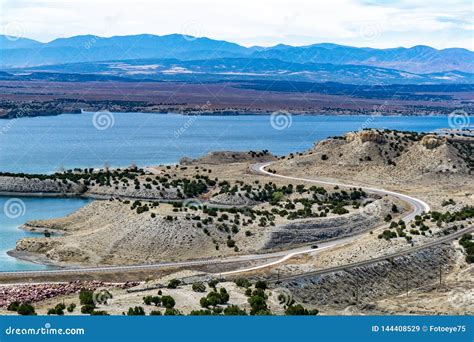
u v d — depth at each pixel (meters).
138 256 184.50
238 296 125.31
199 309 113.19
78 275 163.00
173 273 162.62
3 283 155.00
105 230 199.50
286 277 149.75
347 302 139.25
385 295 147.00
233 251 188.12
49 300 135.12
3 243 199.50
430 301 133.88
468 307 126.94
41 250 190.12
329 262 166.00
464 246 173.62
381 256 165.88
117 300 122.00
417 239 180.75
